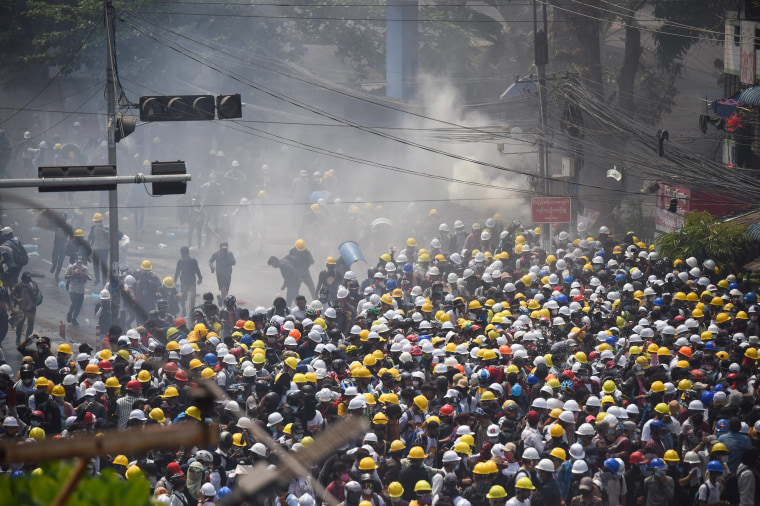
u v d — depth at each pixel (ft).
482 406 114.52
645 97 392.68
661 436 112.78
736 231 215.92
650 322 161.48
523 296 177.06
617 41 503.20
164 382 120.88
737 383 129.90
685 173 231.71
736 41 269.44
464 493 97.35
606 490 100.94
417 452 99.96
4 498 15.74
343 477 96.37
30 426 108.78
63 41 372.38
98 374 121.39
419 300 170.19
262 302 232.32
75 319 191.93
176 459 101.35
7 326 165.07
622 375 136.05
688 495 107.86
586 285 192.34
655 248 221.66
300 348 141.49
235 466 99.91
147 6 373.40
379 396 117.08
